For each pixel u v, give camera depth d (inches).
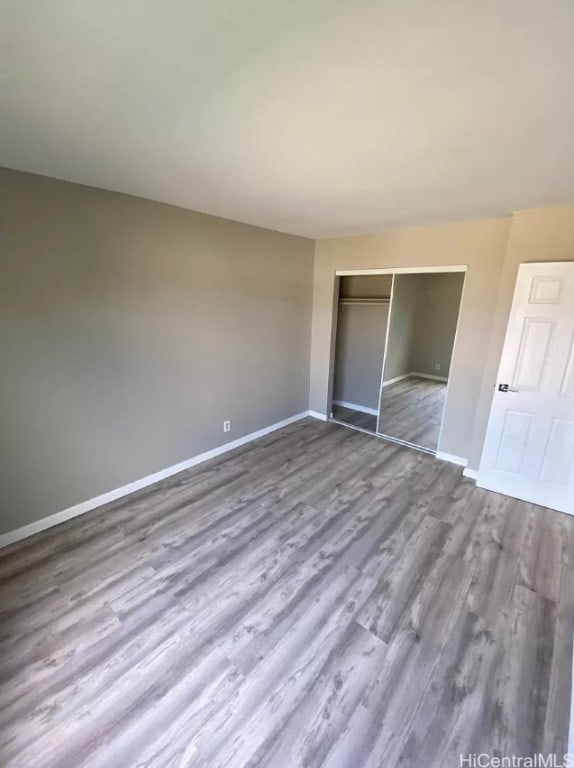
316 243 175.3
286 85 46.7
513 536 102.3
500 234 121.7
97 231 98.2
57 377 97.2
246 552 94.8
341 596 81.4
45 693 61.0
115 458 114.7
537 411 114.0
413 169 77.3
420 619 75.9
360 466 142.9
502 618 76.4
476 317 131.2
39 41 38.8
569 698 61.4
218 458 147.9
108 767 51.7
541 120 54.1
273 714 58.5
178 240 117.8
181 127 59.9
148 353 116.9
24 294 88.1
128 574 86.7
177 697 60.7
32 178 85.1
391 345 169.6
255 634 72.1
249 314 149.4
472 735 56.2
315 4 32.6
